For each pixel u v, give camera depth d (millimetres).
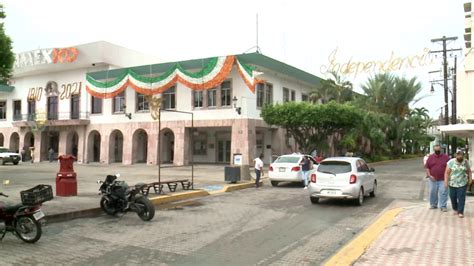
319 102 40344
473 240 7953
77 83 41438
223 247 8039
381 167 35000
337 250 7844
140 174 25453
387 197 15992
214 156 37875
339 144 36469
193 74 33000
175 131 35562
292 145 38188
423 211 11508
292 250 7832
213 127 35156
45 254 7469
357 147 39344
